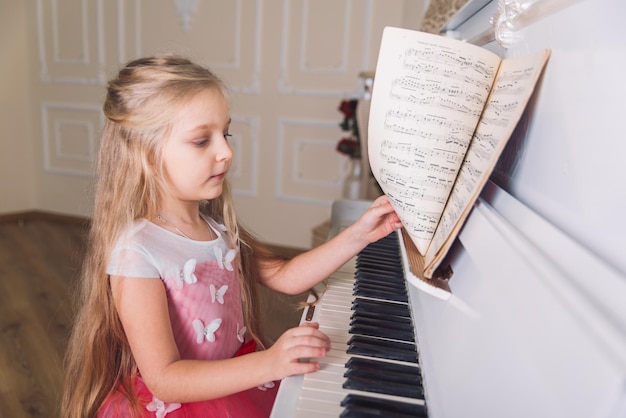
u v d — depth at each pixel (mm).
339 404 618
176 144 882
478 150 739
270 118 3605
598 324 358
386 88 814
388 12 3182
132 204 917
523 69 684
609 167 450
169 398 766
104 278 910
